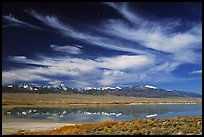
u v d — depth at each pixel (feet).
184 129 86.33
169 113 280.72
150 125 97.09
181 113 272.92
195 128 87.04
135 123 104.37
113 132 88.69
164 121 104.01
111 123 108.88
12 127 149.59
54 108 428.56
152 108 425.28
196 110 336.08
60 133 97.30
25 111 335.88
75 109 399.24
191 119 105.40
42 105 562.66
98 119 219.41
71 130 102.01
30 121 192.54
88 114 283.18
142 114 276.62
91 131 95.04
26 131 121.80
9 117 234.17
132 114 279.08
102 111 343.26
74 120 207.92
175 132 83.46
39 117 237.86
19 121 191.62
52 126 153.69
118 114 281.74
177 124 95.91
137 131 86.94
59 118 228.84
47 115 264.93
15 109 383.65
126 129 91.76
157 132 84.02
